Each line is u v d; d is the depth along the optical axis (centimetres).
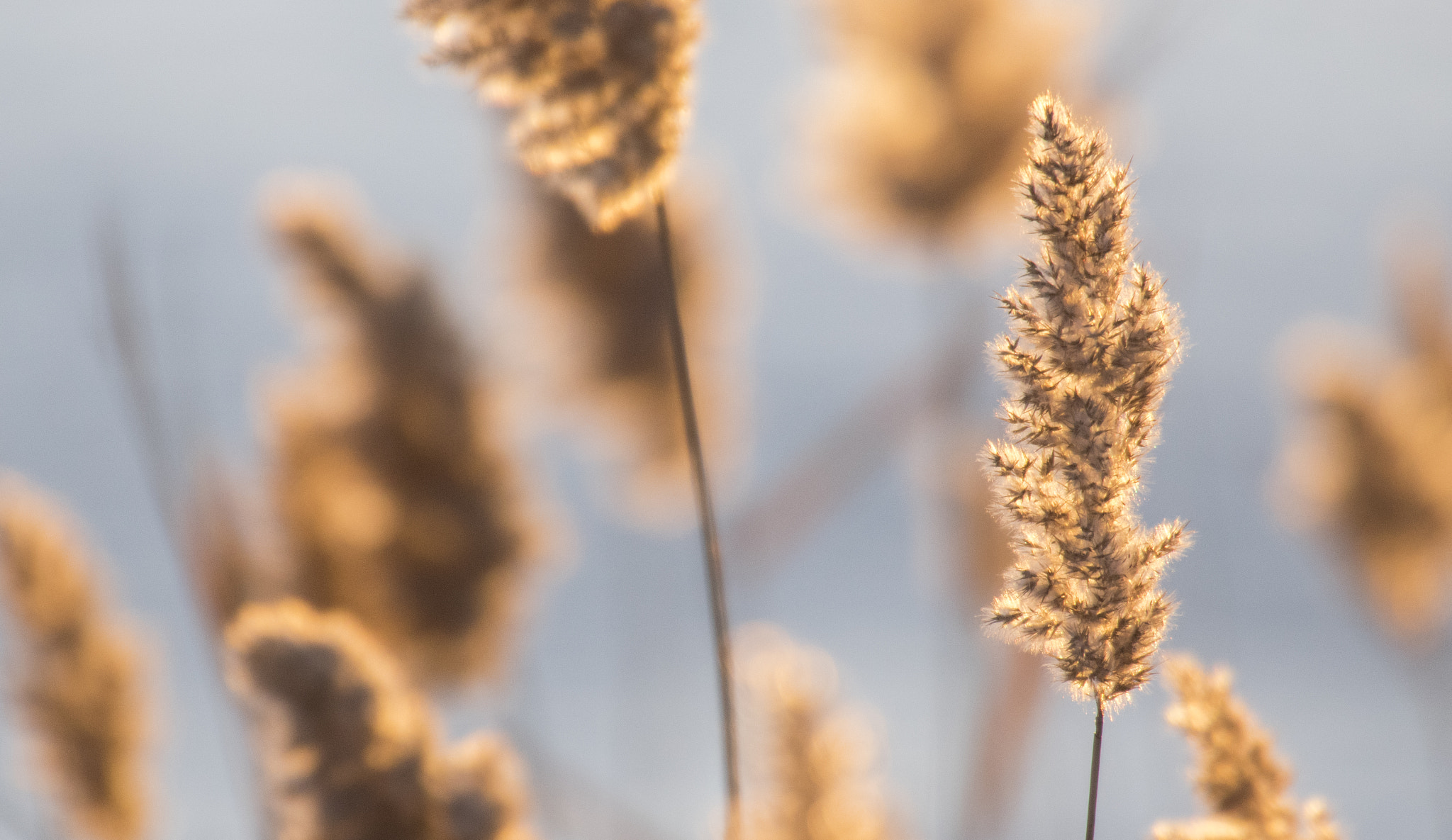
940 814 277
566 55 173
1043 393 164
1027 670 279
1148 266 164
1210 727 172
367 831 180
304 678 180
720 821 196
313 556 250
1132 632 164
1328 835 171
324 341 278
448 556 269
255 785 195
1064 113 164
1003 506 165
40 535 269
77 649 271
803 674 199
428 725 182
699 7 173
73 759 270
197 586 216
